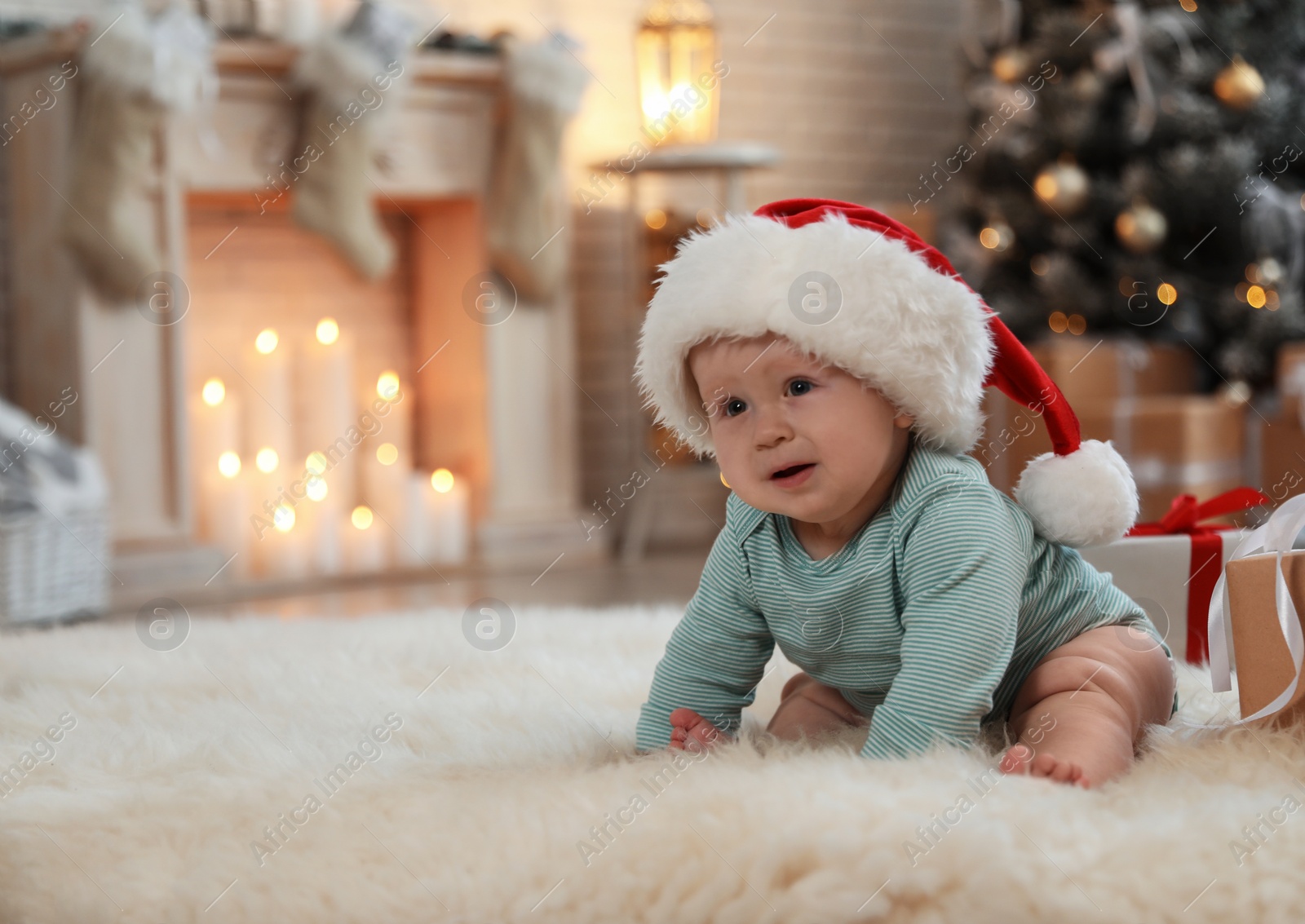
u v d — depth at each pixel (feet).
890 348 2.63
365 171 9.29
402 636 4.73
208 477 9.34
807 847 2.07
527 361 10.52
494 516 10.37
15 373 9.15
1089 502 2.91
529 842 2.22
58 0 9.30
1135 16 9.65
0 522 6.83
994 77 10.82
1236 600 2.81
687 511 11.90
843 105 12.94
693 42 10.68
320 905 2.10
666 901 2.06
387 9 9.29
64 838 2.36
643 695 3.70
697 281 2.72
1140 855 2.08
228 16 9.46
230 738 3.05
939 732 2.57
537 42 9.99
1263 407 9.76
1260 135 9.71
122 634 5.02
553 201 10.25
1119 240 10.14
